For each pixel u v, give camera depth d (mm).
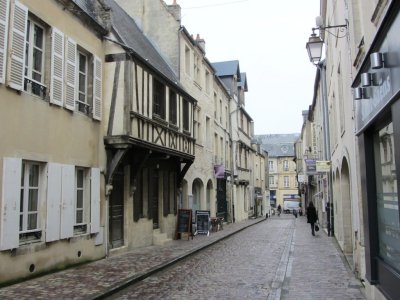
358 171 8227
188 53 21656
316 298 7547
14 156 8297
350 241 13250
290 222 34281
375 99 5660
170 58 20031
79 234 10773
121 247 13164
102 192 11938
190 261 12234
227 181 30281
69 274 9398
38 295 7406
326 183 22406
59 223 9719
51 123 9586
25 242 8758
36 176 9344
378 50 5383
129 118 12195
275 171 77562
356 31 8008
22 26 8578
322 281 9102
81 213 11148
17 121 8422
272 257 12961
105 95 12273
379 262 6105
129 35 16000
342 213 13336
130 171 13742
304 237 19688
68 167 10125
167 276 9867
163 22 20406
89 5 12406
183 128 17984
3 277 7988
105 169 12086
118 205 13273
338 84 13133
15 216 8195
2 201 7891
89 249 11180
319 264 11484
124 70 12289
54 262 9625
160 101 15594
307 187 46781
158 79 14914
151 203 15703
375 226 6488
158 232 16562
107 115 12211
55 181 9602
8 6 8164
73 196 10320
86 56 11633
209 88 25359
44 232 9234
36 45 9562
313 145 33656
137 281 9133
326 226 23125
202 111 23422
